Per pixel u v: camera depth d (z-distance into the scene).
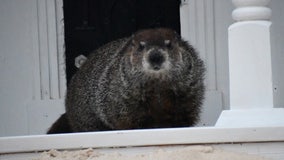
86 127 13.16
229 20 14.12
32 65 14.48
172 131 10.67
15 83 14.50
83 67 13.38
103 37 15.35
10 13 14.48
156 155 10.35
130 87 11.93
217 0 14.16
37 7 14.45
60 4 14.50
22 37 14.48
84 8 15.29
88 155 10.70
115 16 15.37
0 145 10.95
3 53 14.49
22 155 10.95
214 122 14.09
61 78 14.54
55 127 14.07
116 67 12.18
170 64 11.69
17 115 14.50
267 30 11.29
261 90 11.32
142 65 11.66
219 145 10.66
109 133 10.78
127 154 10.76
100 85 12.44
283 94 12.88
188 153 10.30
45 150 10.89
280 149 10.59
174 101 12.00
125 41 12.62
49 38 14.48
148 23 15.34
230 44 11.39
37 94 14.48
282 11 13.23
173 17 15.27
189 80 11.99
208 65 14.17
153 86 11.84
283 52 13.03
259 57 11.31
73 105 13.46
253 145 10.62
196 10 14.18
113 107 12.20
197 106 12.24
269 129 10.57
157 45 11.65
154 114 12.09
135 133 10.72
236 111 11.24
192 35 14.20
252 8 11.38
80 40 15.29
